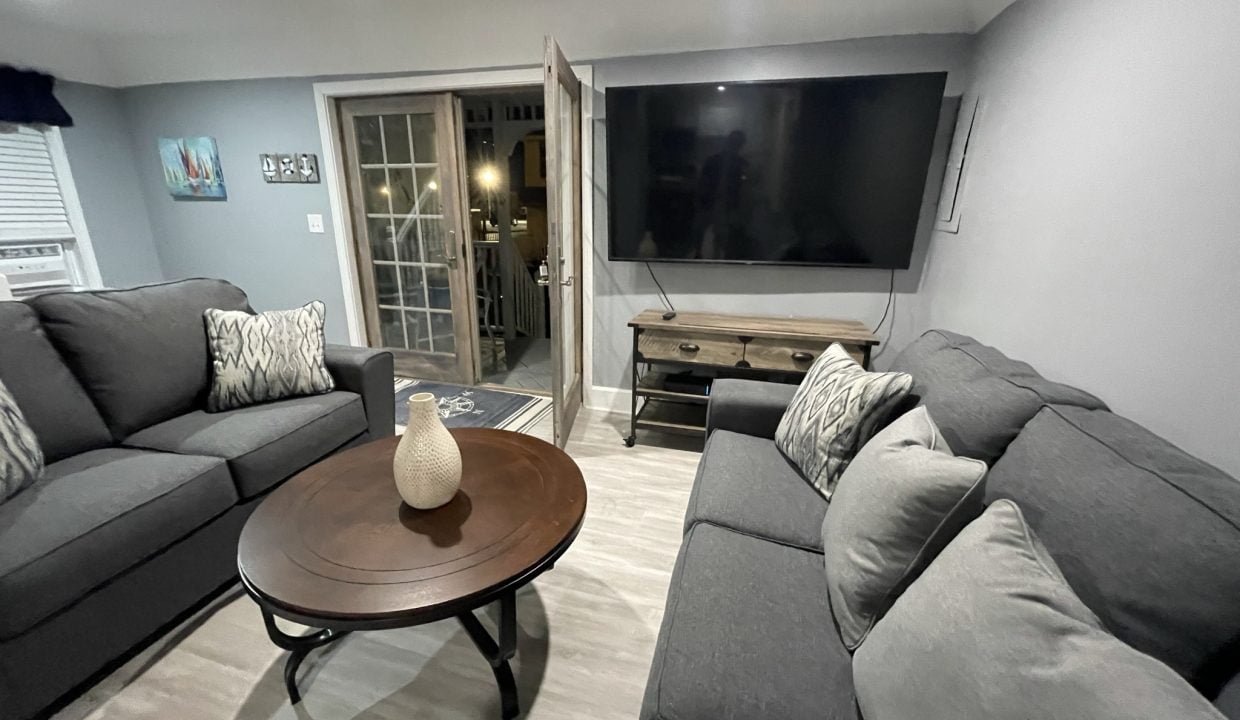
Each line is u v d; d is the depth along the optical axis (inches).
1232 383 34.5
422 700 51.5
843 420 56.6
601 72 105.6
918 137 89.9
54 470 58.7
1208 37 37.9
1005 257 67.9
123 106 138.1
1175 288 39.5
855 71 94.1
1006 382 49.7
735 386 77.8
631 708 51.1
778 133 95.1
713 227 103.9
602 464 99.7
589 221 115.3
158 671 54.2
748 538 50.3
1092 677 21.7
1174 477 31.2
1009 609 25.9
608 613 63.1
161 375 72.9
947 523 35.9
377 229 135.9
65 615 48.1
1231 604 24.7
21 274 124.8
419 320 141.9
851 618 38.2
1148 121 43.8
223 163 136.3
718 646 37.2
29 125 122.1
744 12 92.4
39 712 47.5
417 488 47.5
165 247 150.1
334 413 78.6
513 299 185.8
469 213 132.1
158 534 54.8
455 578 40.9
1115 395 45.8
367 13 106.8
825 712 32.7
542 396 135.4
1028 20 67.3
